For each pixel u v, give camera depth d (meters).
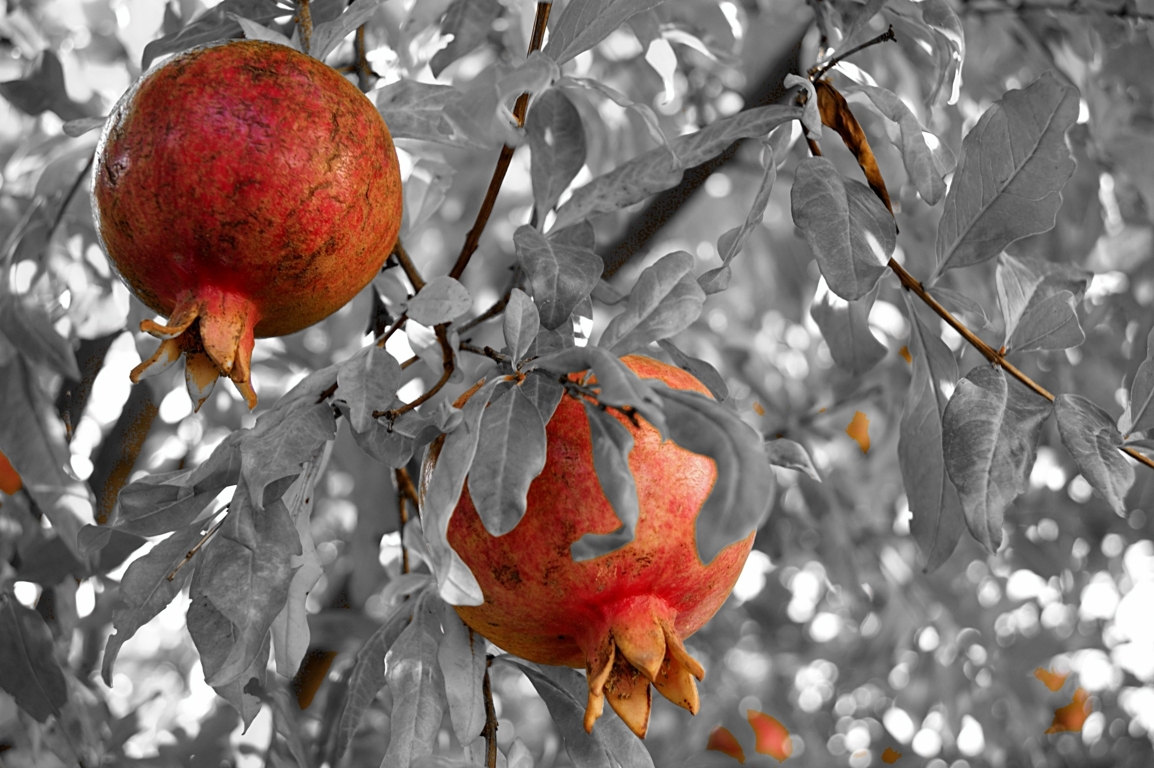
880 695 2.28
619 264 1.29
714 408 0.81
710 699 1.96
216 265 0.84
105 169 0.84
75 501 1.05
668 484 0.84
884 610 1.89
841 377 1.66
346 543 1.52
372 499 1.33
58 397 1.15
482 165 1.63
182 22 1.08
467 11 1.06
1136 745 2.30
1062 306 0.94
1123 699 2.32
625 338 0.87
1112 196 1.54
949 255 0.95
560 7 1.04
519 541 0.84
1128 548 1.96
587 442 0.85
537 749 1.75
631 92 1.50
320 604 1.51
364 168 0.85
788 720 2.17
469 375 1.15
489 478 0.83
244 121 0.83
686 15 1.29
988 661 1.87
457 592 0.83
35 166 1.15
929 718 2.07
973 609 1.85
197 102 0.83
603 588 0.85
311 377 0.88
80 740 1.06
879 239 0.91
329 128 0.84
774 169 0.92
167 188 0.83
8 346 1.05
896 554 1.87
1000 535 0.90
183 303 0.85
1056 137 0.93
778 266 1.81
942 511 0.98
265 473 0.86
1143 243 1.56
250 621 0.87
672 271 0.88
